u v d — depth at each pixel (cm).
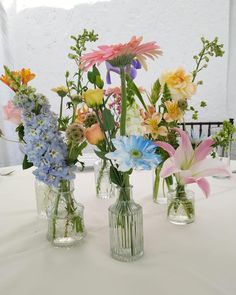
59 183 65
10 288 52
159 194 90
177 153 61
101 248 65
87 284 52
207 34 226
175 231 72
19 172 133
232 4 216
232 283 51
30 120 61
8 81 65
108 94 66
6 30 225
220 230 71
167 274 54
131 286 51
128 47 50
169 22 228
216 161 62
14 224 79
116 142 52
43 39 232
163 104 73
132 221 59
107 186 98
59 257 62
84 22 231
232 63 222
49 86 237
